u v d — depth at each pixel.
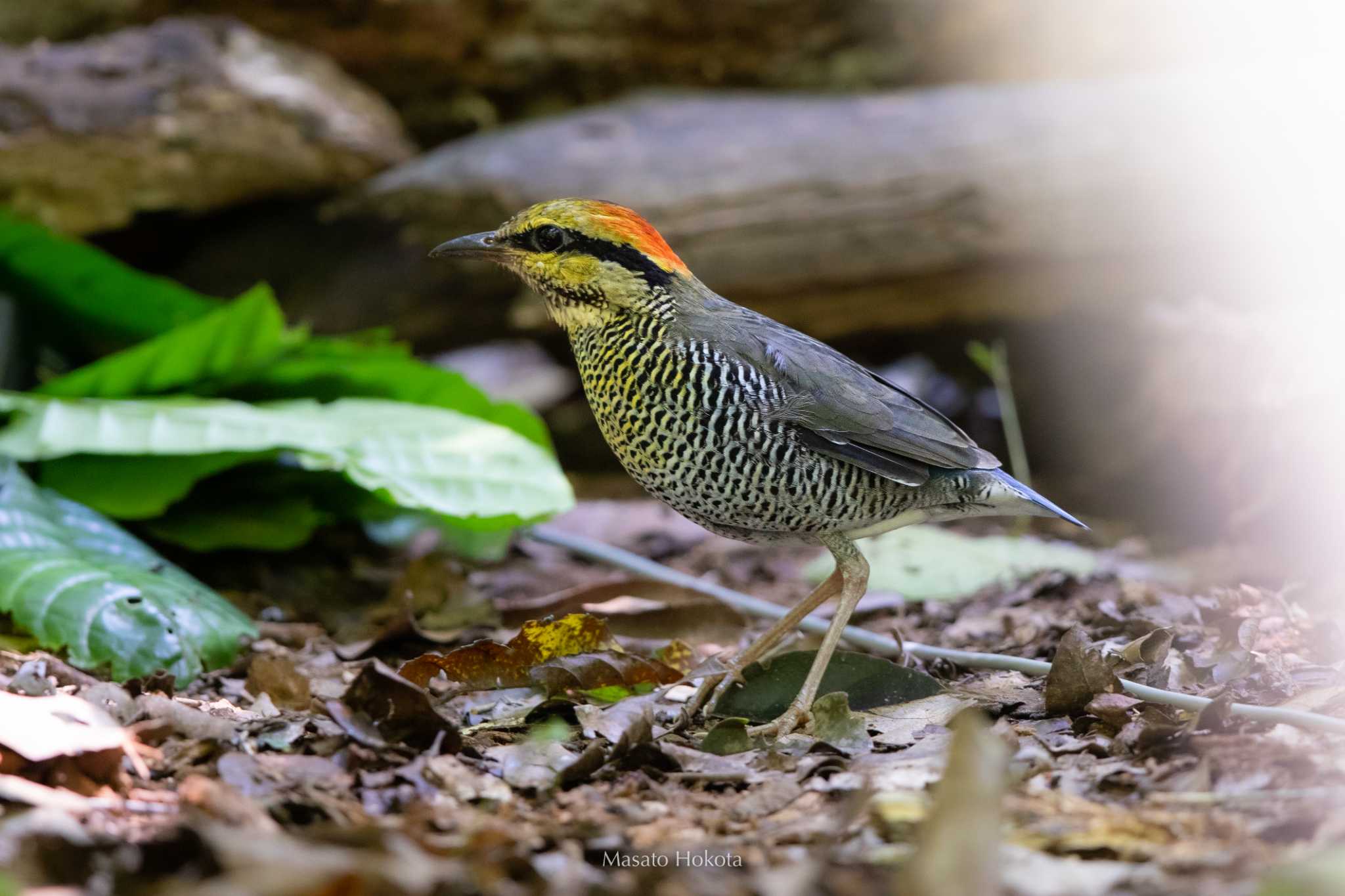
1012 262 15.64
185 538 11.27
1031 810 5.60
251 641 9.32
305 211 15.97
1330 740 6.29
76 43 15.96
